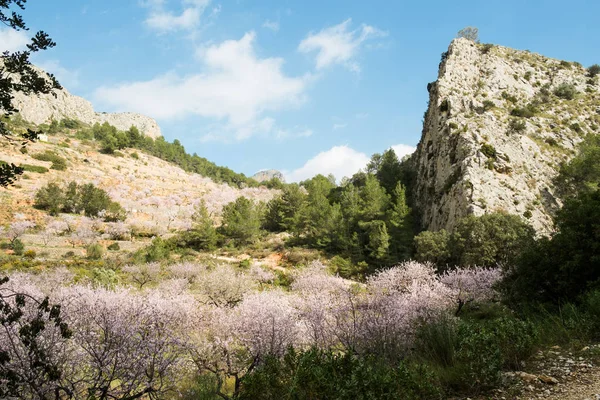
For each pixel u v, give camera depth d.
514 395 4.71
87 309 8.83
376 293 14.10
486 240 35.47
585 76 77.19
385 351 9.01
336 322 11.41
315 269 39.53
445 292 19.08
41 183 81.31
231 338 12.25
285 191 72.38
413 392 4.77
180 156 151.00
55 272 32.97
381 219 53.50
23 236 55.78
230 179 154.25
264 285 36.72
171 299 13.93
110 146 122.69
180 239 59.81
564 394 4.41
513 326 6.48
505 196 44.78
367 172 89.44
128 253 53.06
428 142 63.75
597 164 46.88
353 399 4.56
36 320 4.60
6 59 4.67
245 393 5.32
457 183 47.50
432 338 7.62
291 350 5.61
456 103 61.88
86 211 73.19
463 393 5.18
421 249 41.06
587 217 11.89
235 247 59.78
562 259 11.96
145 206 86.69
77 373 6.69
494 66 72.88
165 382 8.70
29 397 5.25
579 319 7.38
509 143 52.19
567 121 61.75
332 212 56.38
